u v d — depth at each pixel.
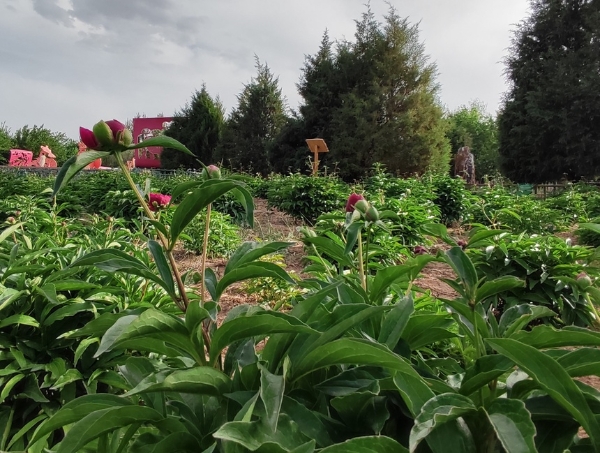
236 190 1.42
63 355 2.44
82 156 1.18
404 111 26.52
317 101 27.55
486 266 4.34
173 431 1.20
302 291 4.79
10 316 2.35
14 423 2.23
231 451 0.99
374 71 26.91
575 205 12.91
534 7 27.02
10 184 12.97
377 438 0.92
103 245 3.63
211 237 7.42
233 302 4.53
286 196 11.53
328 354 1.09
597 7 24.64
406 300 1.42
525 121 25.86
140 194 1.33
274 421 0.96
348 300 1.54
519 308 1.44
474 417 1.03
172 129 35.53
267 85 33.34
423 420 0.93
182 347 1.24
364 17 27.70
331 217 2.45
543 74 25.61
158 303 2.86
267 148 29.66
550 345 1.10
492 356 1.12
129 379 1.42
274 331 1.13
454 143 41.00
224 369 1.35
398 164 25.80
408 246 7.13
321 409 1.24
